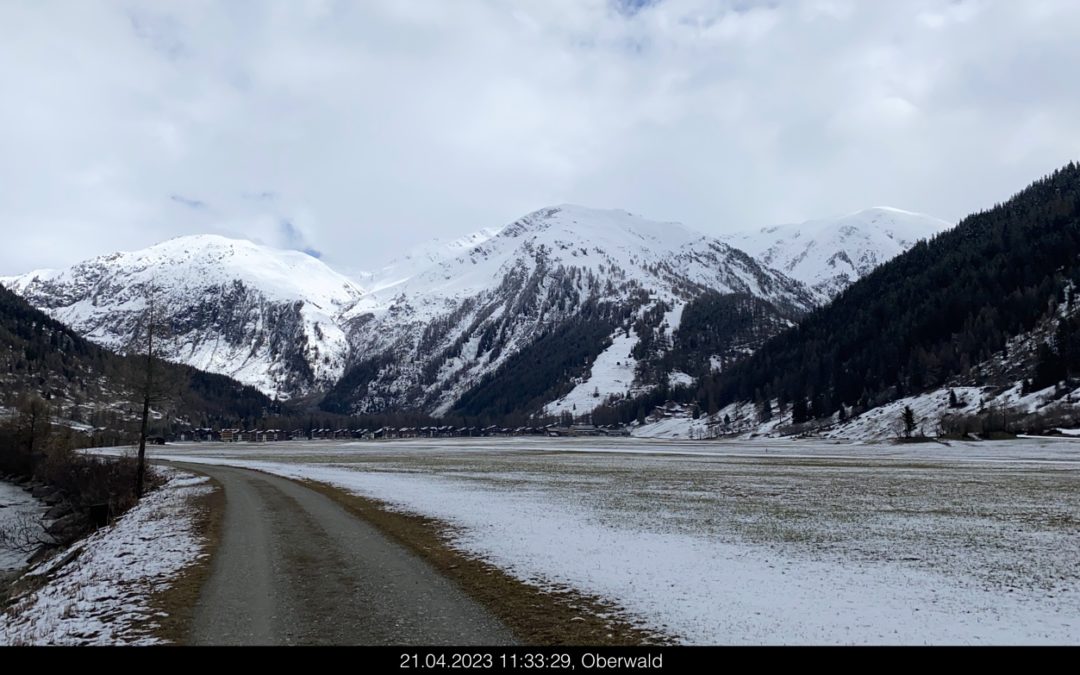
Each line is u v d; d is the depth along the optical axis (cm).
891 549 2067
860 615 1355
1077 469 5522
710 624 1296
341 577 1717
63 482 5978
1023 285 17688
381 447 14975
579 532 2406
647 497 3584
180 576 1752
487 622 1320
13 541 3941
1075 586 1595
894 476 4928
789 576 1702
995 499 3362
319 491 4059
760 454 9362
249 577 1723
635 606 1427
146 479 5178
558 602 1466
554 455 9612
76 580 1884
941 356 16088
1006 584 1614
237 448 14650
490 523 2633
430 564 1875
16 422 8469
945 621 1312
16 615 1606
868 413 15925
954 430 11419
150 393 4419
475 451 11669
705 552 2023
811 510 3006
